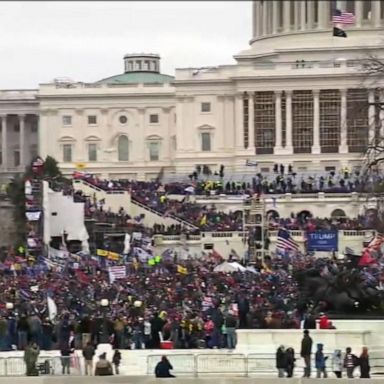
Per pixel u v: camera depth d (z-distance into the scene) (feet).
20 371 413.39
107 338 442.09
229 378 398.42
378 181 588.09
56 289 533.96
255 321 455.63
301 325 457.68
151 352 426.92
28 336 435.94
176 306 498.28
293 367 407.64
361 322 460.96
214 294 522.47
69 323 442.91
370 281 497.87
